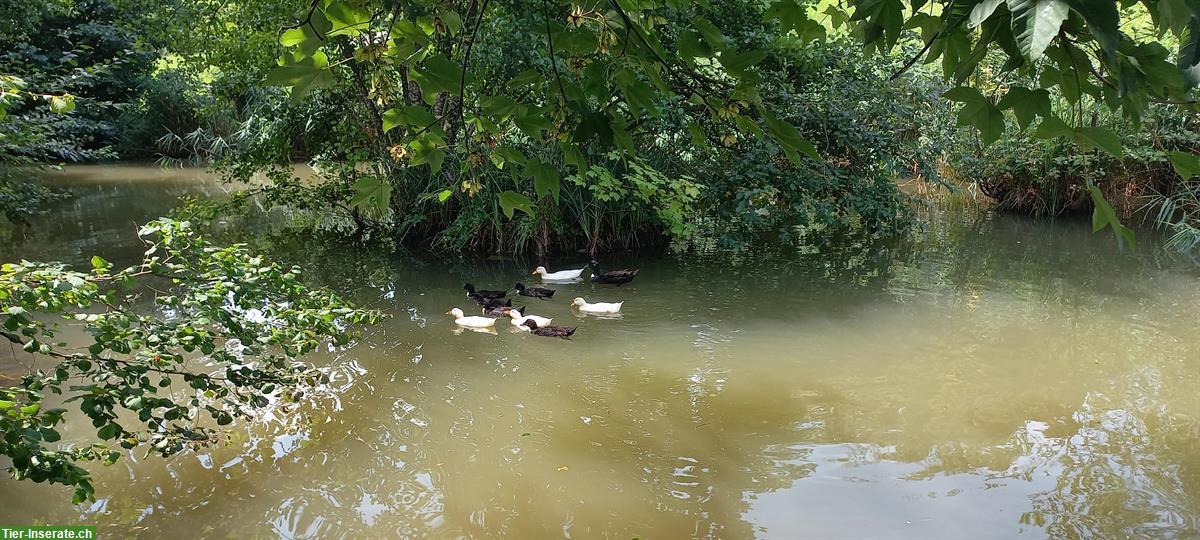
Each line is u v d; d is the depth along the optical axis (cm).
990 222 1276
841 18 204
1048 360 607
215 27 991
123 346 339
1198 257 1001
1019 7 104
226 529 372
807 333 684
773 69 909
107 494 402
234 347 610
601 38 177
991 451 451
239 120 1631
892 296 808
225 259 406
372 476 425
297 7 854
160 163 2248
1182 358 610
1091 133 128
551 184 194
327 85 163
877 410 514
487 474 429
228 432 475
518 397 538
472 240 1054
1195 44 117
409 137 192
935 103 962
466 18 186
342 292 837
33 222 1246
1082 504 392
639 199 1024
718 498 402
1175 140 1151
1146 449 453
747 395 541
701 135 216
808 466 436
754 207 895
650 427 490
